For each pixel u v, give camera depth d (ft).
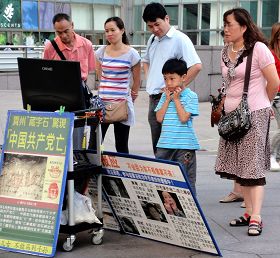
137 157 14.47
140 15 94.89
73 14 95.14
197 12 85.92
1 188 15.14
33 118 15.06
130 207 15.53
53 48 19.08
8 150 15.23
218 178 23.34
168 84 16.29
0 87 60.03
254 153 15.87
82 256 14.47
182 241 14.92
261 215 18.07
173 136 16.34
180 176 13.67
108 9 98.22
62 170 14.35
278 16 77.15
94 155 15.53
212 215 18.06
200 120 40.34
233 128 15.74
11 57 64.64
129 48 19.77
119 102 19.58
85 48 19.38
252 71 15.83
